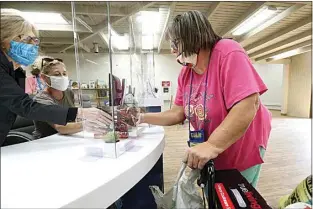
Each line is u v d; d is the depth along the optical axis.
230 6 4.27
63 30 4.42
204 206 0.57
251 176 0.88
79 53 1.03
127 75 1.12
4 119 0.85
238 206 0.52
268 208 0.52
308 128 6.04
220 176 0.68
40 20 3.92
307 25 4.91
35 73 1.47
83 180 0.51
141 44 1.67
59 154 0.72
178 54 0.84
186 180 0.61
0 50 0.80
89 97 0.97
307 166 2.95
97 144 0.74
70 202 0.42
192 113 0.91
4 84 0.81
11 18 0.79
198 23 0.79
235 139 0.67
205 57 0.82
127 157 0.68
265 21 4.92
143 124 1.12
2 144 0.86
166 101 8.81
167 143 4.26
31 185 0.49
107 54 0.88
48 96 1.45
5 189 0.46
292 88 9.40
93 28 0.99
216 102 0.80
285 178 2.58
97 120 0.87
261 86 0.76
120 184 0.55
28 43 0.85
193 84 0.91
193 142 0.81
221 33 5.76
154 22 4.76
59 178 0.52
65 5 3.48
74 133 1.04
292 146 4.00
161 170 1.14
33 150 0.77
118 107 0.89
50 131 1.29
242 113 0.67
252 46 7.23
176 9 4.39
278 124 6.89
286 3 3.88
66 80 1.54
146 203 1.07
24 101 0.83
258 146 0.86
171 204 0.62
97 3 0.92
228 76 0.73
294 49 7.26
